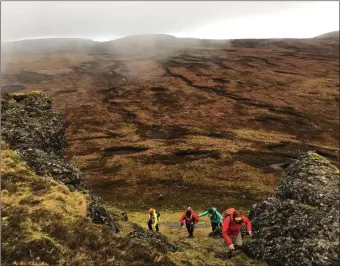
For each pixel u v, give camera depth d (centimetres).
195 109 12131
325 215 1847
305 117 11081
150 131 9875
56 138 2614
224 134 9344
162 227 2961
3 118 2452
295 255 1645
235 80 16388
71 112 12225
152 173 6359
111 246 1326
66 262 1103
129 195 5106
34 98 2864
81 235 1324
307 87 14838
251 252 1789
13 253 1047
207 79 16800
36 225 1270
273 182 5794
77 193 1756
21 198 1496
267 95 13762
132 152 7975
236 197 4972
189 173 6288
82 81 17788
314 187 2114
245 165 6744
